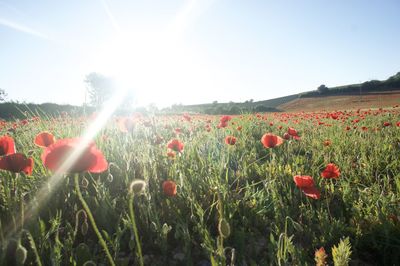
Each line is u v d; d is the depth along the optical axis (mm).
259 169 4059
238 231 2463
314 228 2807
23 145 4293
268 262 2311
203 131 7453
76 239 2496
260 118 12469
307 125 10969
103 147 4180
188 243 2328
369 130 7949
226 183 3211
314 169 3977
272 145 3662
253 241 2549
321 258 1815
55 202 2705
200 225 2482
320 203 3127
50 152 1490
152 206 2791
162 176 3498
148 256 2396
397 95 77188
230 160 4738
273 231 2645
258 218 2855
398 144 5867
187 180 3324
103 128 5211
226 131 7668
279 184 3486
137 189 1539
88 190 3166
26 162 2031
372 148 5371
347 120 12734
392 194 3141
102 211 2584
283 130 8844
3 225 2268
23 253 1472
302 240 2627
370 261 2445
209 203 2955
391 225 2504
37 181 2967
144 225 2584
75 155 1471
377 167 4184
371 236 2506
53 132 4582
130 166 3631
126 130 4492
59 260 1888
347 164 4367
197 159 3791
